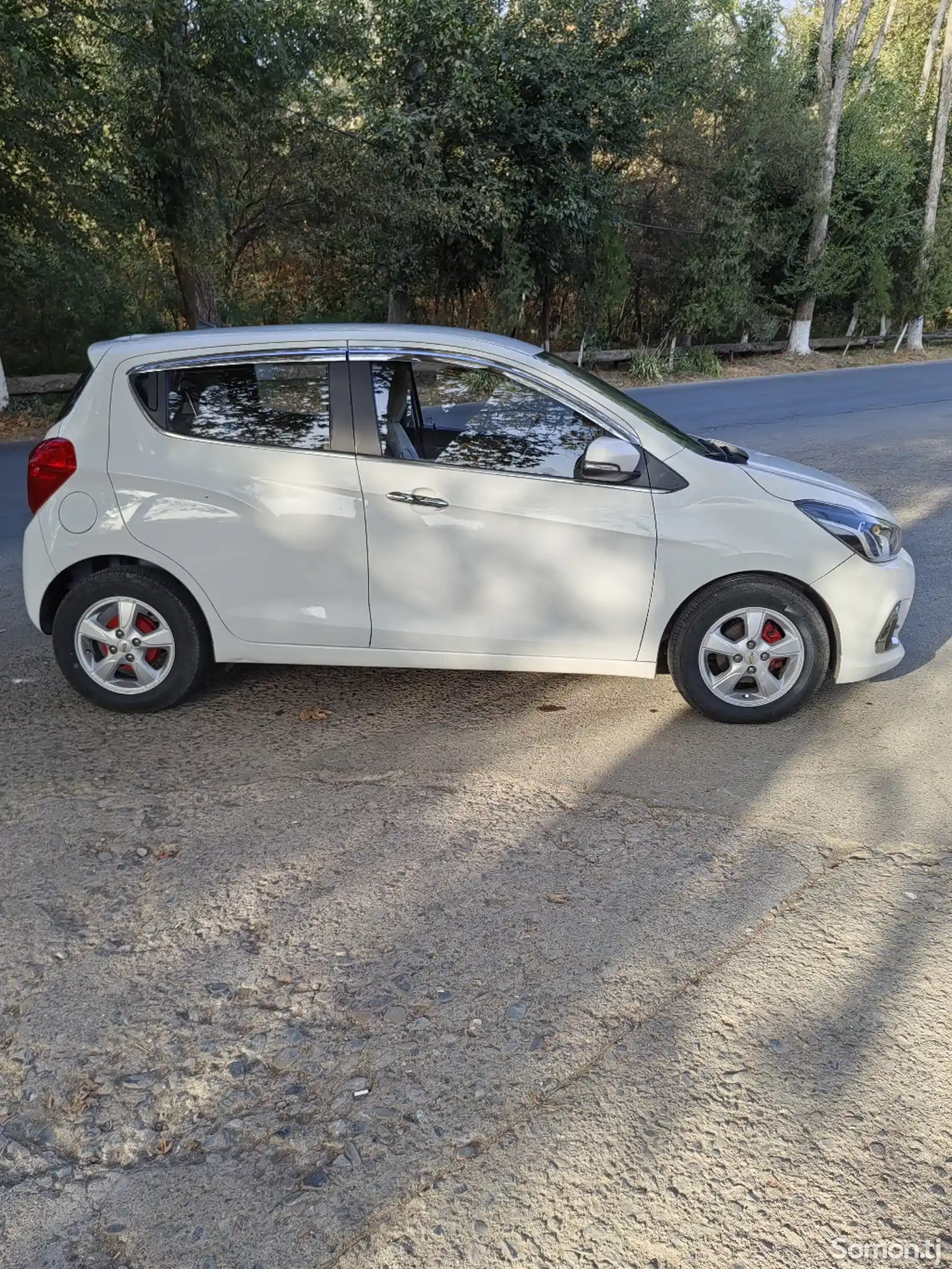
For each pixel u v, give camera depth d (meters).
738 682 4.43
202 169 15.61
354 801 3.81
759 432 13.66
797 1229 2.07
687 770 4.07
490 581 4.32
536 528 4.25
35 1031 2.62
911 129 32.19
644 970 2.86
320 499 4.28
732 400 18.12
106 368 4.38
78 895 3.21
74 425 4.39
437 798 3.83
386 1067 2.50
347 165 17.50
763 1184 2.18
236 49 14.78
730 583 4.32
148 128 15.02
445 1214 2.11
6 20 12.19
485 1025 2.64
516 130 19.00
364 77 18.23
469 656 4.43
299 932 3.02
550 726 4.49
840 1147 2.27
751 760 4.15
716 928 3.05
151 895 3.21
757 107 23.45
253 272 20.36
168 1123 2.34
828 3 24.67
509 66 18.64
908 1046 2.57
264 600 4.39
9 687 4.94
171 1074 2.48
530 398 4.28
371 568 4.33
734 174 23.28
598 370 24.02
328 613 4.39
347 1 16.06
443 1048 2.56
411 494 4.25
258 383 4.31
